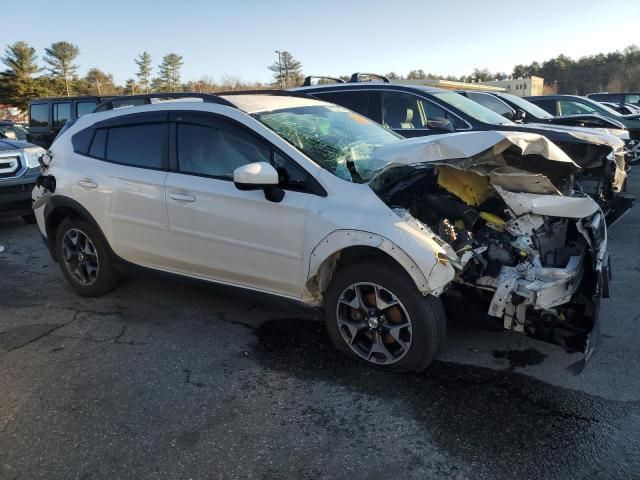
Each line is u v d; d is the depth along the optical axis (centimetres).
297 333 405
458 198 371
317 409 307
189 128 407
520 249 333
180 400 321
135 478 257
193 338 403
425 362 326
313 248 341
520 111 927
